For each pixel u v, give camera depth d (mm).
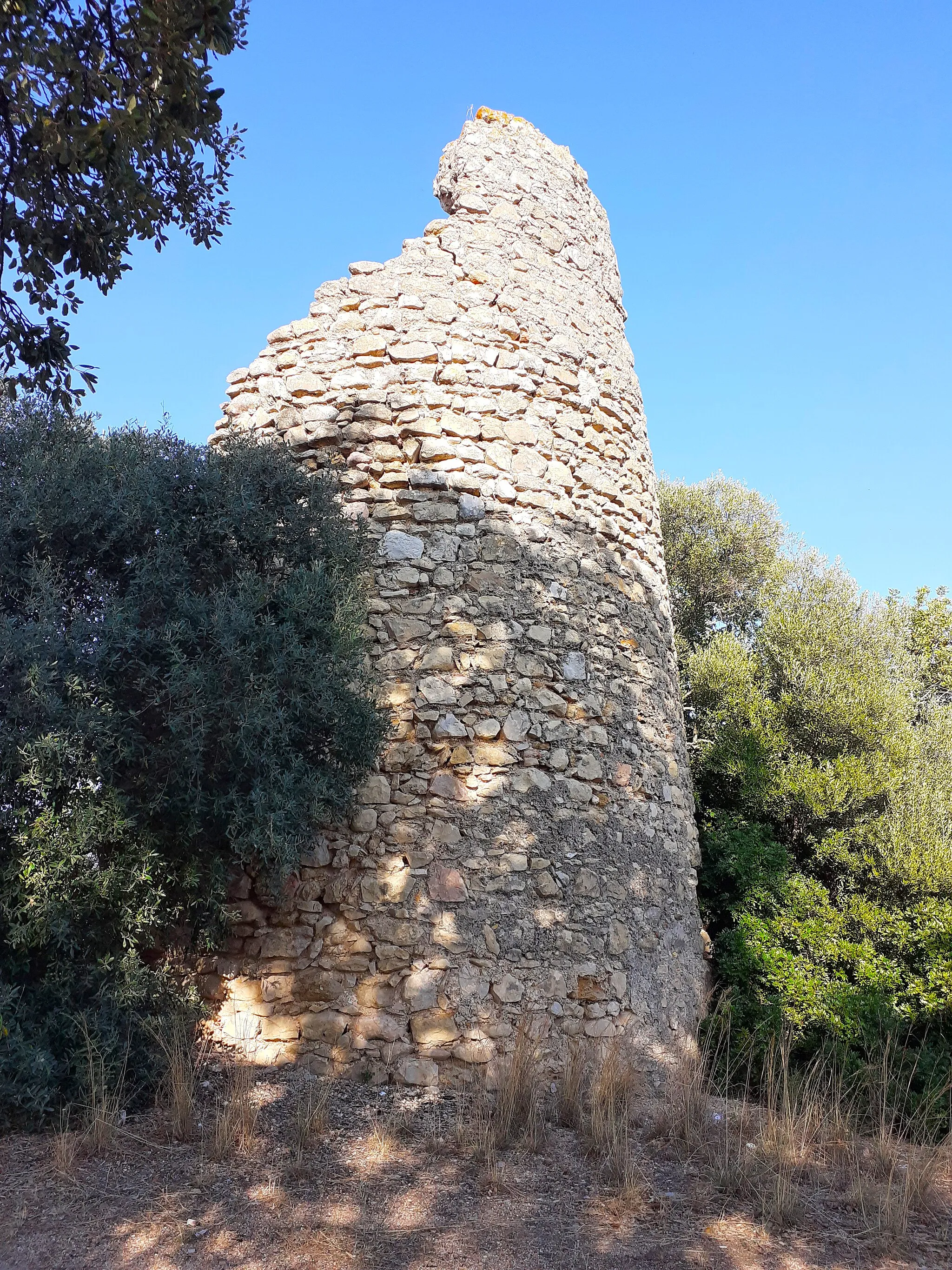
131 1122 5496
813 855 11859
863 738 12969
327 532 6934
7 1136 5172
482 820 7133
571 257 9305
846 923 9758
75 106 5176
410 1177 5059
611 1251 4469
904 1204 5004
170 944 6969
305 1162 5086
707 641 18234
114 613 5746
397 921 6785
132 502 6184
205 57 5418
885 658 15578
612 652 8367
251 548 6645
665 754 8844
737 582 18922
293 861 6086
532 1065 6203
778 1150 5629
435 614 7496
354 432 7914
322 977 6730
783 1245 4648
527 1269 4270
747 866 9867
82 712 5473
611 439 9039
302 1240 4332
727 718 13875
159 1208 4531
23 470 6305
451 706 7312
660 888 8203
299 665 6180
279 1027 6691
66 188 5789
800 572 18562
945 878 10414
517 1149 5520
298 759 6117
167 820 6051
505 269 8602
